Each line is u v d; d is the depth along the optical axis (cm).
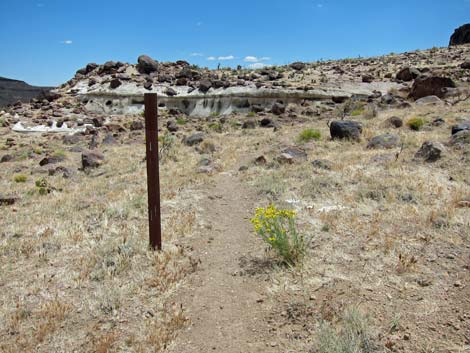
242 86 3856
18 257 693
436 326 424
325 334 415
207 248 707
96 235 771
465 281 496
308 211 822
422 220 699
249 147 1698
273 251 654
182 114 3619
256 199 971
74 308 525
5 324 491
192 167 1365
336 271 563
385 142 1323
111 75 4747
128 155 1761
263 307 505
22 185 1366
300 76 4172
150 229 682
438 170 980
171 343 448
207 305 524
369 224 716
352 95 3014
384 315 453
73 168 1606
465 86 2633
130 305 528
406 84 3569
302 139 1634
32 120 3375
